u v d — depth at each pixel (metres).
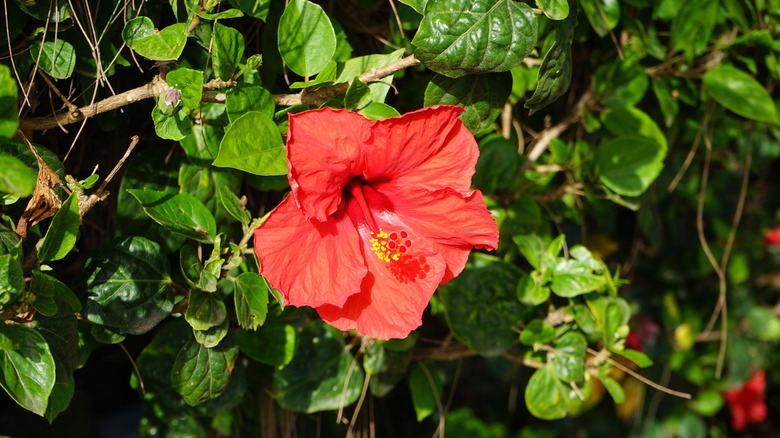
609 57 0.74
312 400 0.69
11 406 0.76
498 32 0.58
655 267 0.96
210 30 0.60
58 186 0.59
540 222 0.72
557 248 0.69
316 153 0.55
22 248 0.57
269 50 0.64
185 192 0.63
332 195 0.57
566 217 0.78
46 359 0.56
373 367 0.70
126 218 0.63
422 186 0.58
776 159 1.03
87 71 0.60
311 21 0.60
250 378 0.70
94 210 0.69
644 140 0.71
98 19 0.60
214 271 0.60
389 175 0.58
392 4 0.64
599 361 0.70
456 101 0.60
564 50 0.60
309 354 0.69
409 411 0.91
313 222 0.57
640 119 0.72
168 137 0.59
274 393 0.69
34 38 0.60
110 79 0.62
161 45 0.58
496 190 0.70
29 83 0.61
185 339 0.65
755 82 0.73
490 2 0.58
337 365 0.70
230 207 0.59
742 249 1.00
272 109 0.59
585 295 0.69
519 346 0.72
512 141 0.72
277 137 0.58
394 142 0.56
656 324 0.98
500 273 0.70
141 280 0.60
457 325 0.69
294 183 0.55
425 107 0.59
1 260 0.54
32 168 0.59
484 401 1.04
